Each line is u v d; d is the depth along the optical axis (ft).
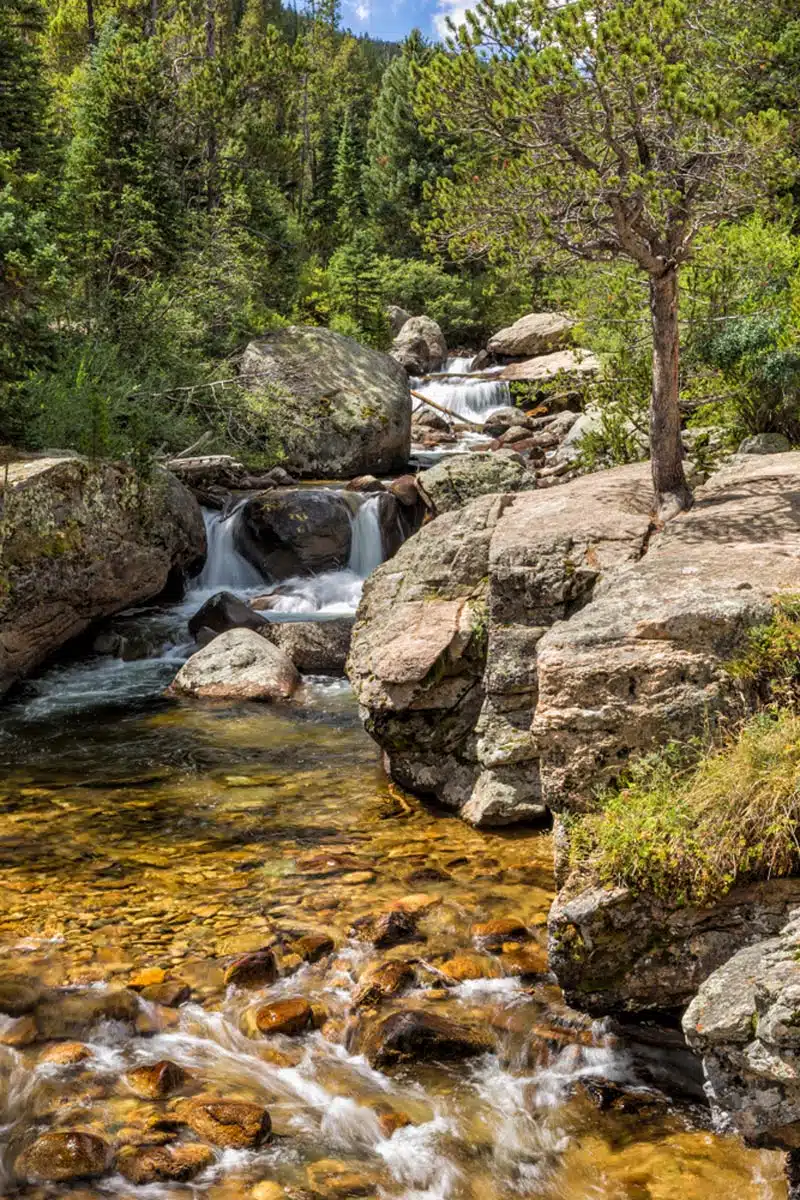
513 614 23.22
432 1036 15.10
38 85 66.49
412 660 24.07
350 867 20.90
